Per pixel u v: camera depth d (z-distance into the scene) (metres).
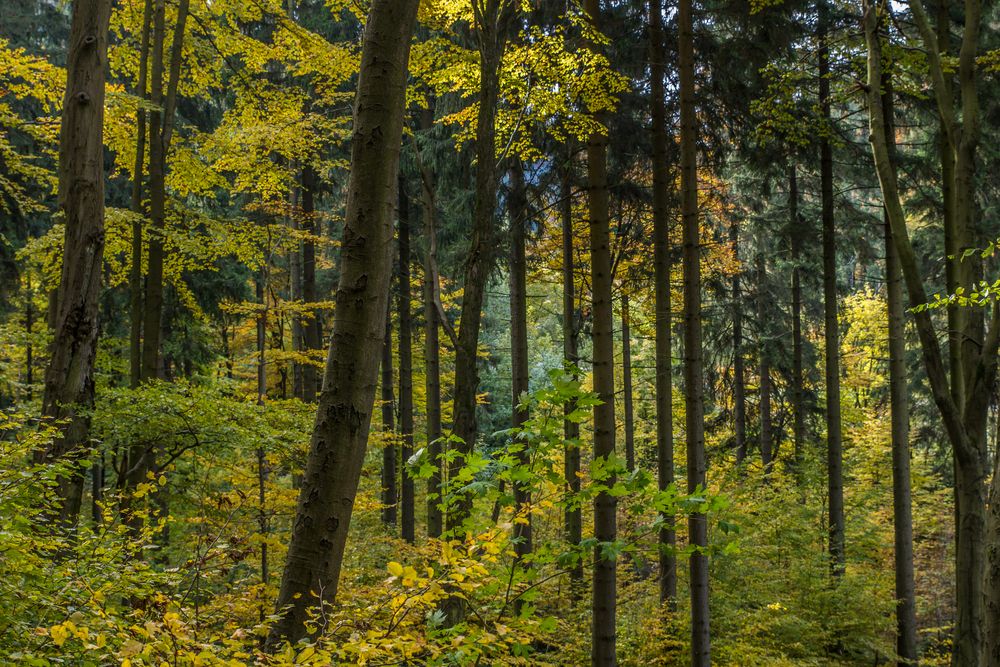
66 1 14.49
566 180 12.90
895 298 11.59
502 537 3.63
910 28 10.39
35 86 9.45
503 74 8.57
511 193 12.87
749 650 9.83
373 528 13.71
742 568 11.93
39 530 4.82
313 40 10.64
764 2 9.78
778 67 10.71
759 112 11.57
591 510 14.42
